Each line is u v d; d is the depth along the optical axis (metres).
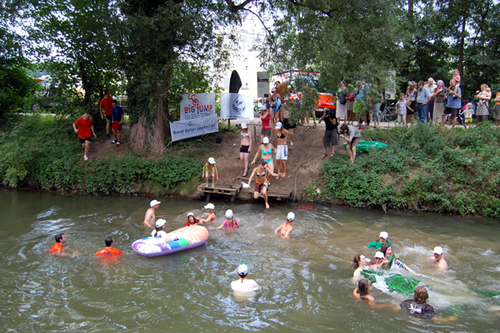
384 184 11.82
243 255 8.84
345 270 8.05
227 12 14.23
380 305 6.70
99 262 8.53
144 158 15.02
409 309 6.48
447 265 8.03
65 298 7.05
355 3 12.24
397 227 10.43
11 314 6.54
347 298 6.96
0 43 17.95
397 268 7.85
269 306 6.75
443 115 14.52
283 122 14.42
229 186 13.19
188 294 7.19
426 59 23.19
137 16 13.27
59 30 16.70
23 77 19.66
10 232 10.45
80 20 15.67
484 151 12.05
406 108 14.56
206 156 15.21
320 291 7.21
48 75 18.98
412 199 11.66
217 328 6.13
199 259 8.68
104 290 7.34
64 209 12.66
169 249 8.87
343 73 11.79
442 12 22.59
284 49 12.56
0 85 19.05
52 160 15.49
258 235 9.99
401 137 13.32
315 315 6.45
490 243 9.30
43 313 6.57
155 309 6.69
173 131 15.30
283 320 6.32
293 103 12.41
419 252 8.78
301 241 9.57
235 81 16.72
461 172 11.67
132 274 7.99
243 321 6.31
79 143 16.47
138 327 6.17
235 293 7.19
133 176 14.34
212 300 6.98
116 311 6.64
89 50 16.70
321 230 10.28
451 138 12.81
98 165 14.84
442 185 11.50
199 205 12.82
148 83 13.80
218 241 9.67
